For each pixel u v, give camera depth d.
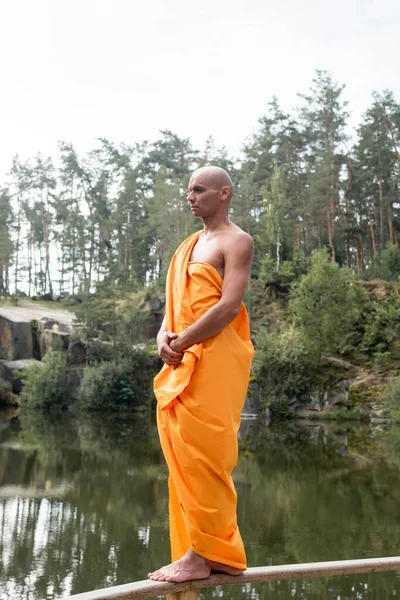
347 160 65.88
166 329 3.11
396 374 45.12
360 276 57.94
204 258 3.08
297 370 43.84
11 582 12.77
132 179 75.88
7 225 79.81
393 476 24.12
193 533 2.85
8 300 69.75
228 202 3.20
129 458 27.98
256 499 20.56
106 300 56.91
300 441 33.19
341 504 19.95
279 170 63.41
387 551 15.22
